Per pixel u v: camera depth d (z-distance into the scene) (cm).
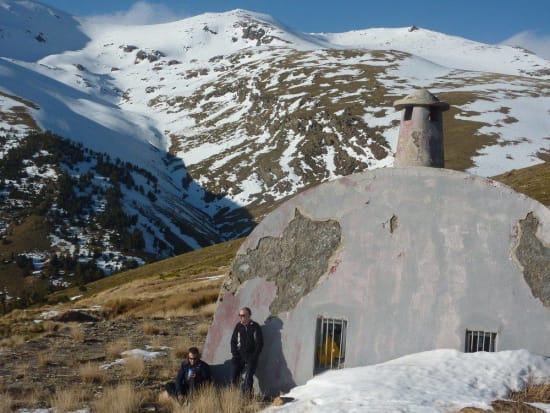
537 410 819
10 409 1089
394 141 18675
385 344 1109
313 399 927
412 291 1112
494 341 1084
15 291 11838
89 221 15325
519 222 1095
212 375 1183
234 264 1202
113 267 13138
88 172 18425
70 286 11894
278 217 1190
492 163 14612
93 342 2042
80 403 1138
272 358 1150
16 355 1795
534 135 16625
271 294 1173
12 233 14100
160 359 1623
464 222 1111
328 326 1147
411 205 1133
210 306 2936
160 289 4800
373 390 913
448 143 16125
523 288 1082
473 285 1095
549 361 1015
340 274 1145
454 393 888
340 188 1167
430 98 1288
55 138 19850
